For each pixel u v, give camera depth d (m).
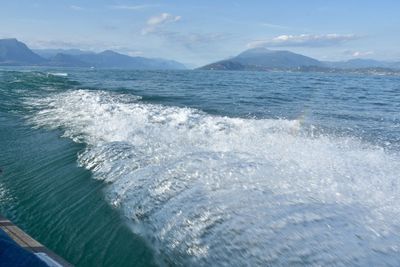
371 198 4.02
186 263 3.35
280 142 6.90
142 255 3.70
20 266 2.23
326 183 4.46
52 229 4.45
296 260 2.92
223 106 13.66
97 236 4.19
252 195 4.08
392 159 5.89
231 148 6.33
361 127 9.69
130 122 8.70
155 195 4.61
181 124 8.45
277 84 34.31
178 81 34.56
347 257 2.85
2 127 9.70
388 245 2.97
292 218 3.50
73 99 14.29
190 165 5.19
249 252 3.16
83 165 6.33
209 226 3.66
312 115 12.05
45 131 9.10
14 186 5.79
